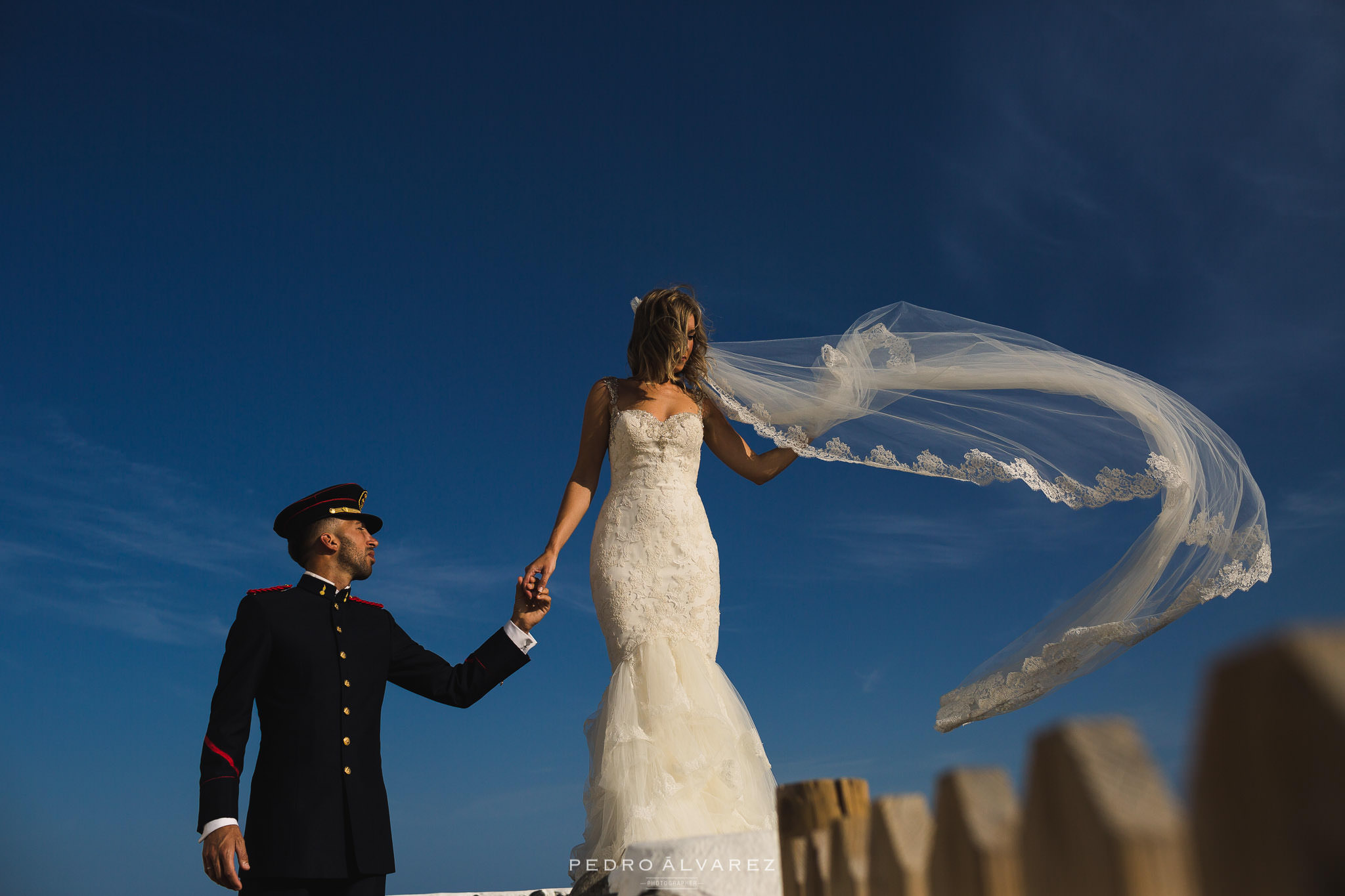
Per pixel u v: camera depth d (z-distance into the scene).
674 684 4.32
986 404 5.06
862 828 1.39
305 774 3.92
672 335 5.07
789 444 5.04
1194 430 4.83
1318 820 0.42
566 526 4.84
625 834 3.91
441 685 4.45
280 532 4.52
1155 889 0.57
